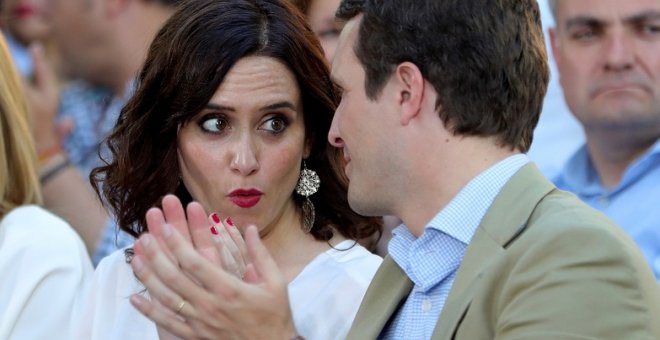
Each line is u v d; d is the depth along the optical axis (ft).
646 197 43.45
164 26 33.60
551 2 45.75
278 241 34.42
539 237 24.41
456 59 25.98
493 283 24.79
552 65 49.70
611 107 43.80
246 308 26.07
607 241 23.68
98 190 36.99
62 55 60.95
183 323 26.50
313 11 45.01
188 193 35.29
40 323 38.78
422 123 26.43
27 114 43.39
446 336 25.12
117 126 35.63
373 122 26.99
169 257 26.37
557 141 49.24
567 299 23.34
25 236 40.11
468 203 26.22
